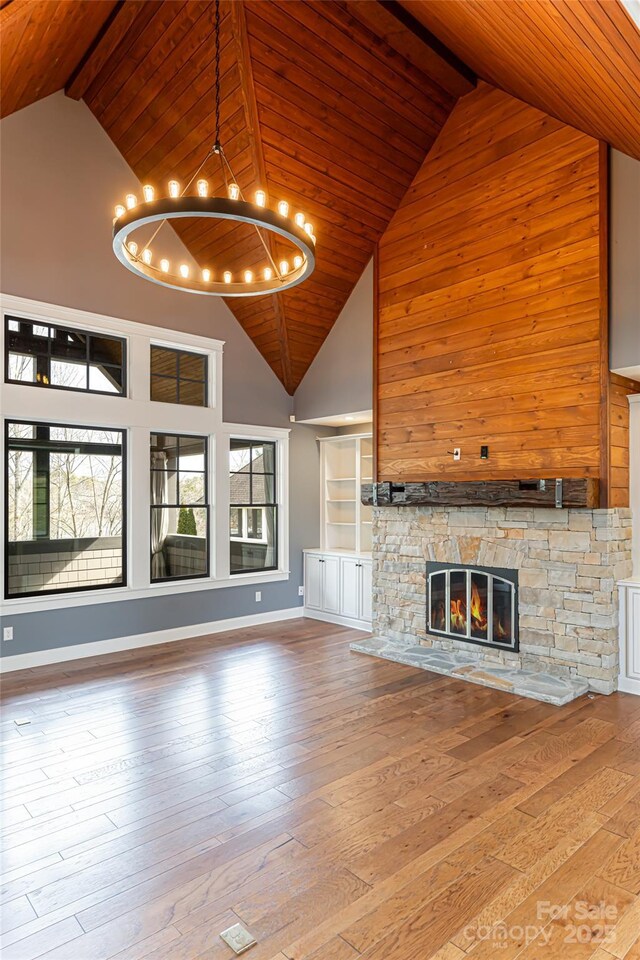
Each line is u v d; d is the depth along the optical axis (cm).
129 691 448
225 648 575
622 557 450
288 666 514
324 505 757
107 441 567
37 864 241
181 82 467
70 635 535
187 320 616
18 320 506
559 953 193
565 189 455
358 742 356
